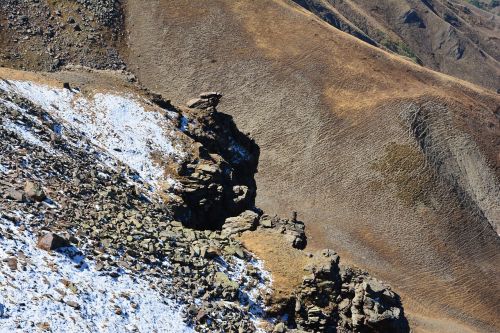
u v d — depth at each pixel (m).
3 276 19.66
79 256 23.45
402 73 110.50
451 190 91.00
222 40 105.75
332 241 77.81
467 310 73.62
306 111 97.25
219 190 41.81
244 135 57.03
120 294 22.84
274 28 111.19
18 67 85.75
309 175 88.12
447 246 83.31
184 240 30.95
